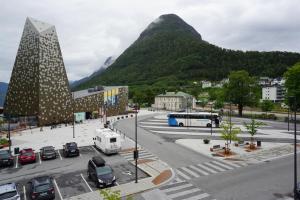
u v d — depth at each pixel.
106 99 98.75
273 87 180.62
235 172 28.64
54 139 51.91
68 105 80.50
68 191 24.33
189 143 44.69
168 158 35.06
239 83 90.25
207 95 171.62
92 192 23.92
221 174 28.05
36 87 73.50
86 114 91.44
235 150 38.97
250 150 38.75
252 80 90.38
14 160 36.22
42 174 29.66
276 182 25.41
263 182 25.47
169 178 27.00
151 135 53.97
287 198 21.75
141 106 162.88
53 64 77.06
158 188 24.44
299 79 70.94
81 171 30.33
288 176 27.08
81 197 22.89
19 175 29.61
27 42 76.56
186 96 144.88
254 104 91.25
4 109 81.06
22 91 76.75
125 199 22.14
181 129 62.41
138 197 22.47
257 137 50.00
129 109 133.38
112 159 35.28
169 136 52.47
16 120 76.00
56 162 34.56
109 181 24.80
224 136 37.78
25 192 24.58
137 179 26.84
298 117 86.25
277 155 35.81
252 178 26.62
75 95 94.19
